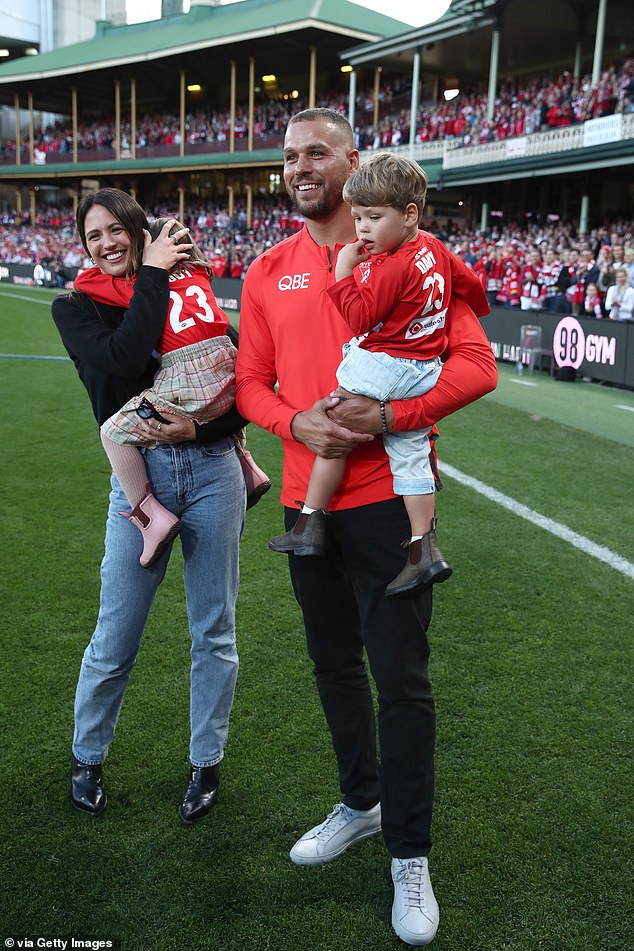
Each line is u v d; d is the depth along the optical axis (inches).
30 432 295.6
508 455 278.7
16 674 128.0
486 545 190.4
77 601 155.1
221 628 97.0
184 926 80.9
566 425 331.6
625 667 134.0
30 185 1662.2
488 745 111.7
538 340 484.7
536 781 104.0
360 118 1175.6
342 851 91.7
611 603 159.2
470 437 305.3
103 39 1617.9
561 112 747.4
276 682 127.7
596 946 79.2
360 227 76.5
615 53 927.0
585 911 83.4
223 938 79.6
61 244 1310.3
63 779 103.4
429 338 80.3
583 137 709.9
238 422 93.4
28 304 866.8
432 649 138.7
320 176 81.4
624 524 207.3
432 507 82.4
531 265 604.7
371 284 75.9
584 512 216.5
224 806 99.1
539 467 263.3
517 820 96.7
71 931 79.7
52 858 89.7
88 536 191.3
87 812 96.9
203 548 94.1
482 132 848.3
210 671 97.1
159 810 98.3
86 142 1566.2
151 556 89.6
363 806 92.6
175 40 1325.0
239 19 1295.5
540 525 205.0
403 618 83.0
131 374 86.7
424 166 959.0
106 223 87.4
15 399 354.9
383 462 83.4
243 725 116.1
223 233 1259.8
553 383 454.6
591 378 455.8
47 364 456.8
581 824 96.2
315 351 84.0
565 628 147.7
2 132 1999.3
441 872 88.5
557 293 550.0
